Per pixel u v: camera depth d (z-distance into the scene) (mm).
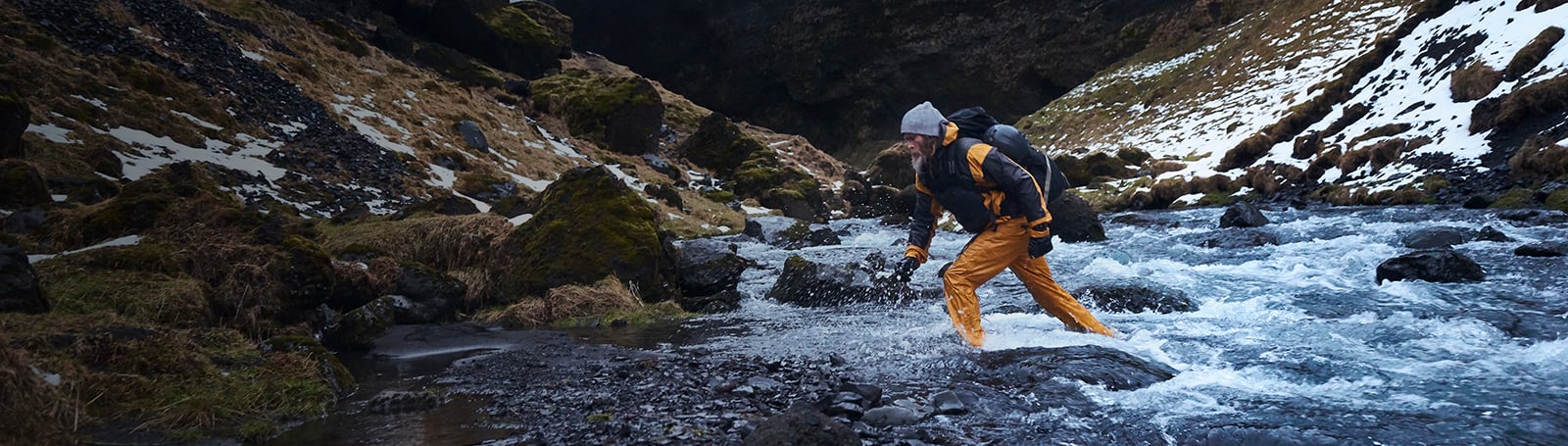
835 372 4578
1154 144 26484
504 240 8031
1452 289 6547
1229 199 18766
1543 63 17156
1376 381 3910
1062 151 30938
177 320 4754
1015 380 4203
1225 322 5699
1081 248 11391
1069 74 39875
